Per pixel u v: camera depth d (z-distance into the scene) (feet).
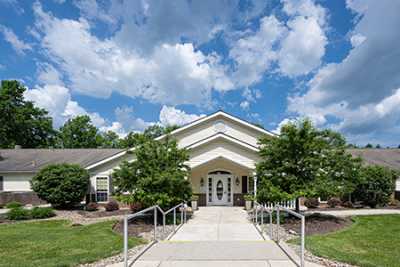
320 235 31.40
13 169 75.00
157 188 41.06
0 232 35.63
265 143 42.29
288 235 32.07
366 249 25.84
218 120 67.87
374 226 37.04
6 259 22.72
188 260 20.98
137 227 37.32
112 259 21.81
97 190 64.44
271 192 37.37
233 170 65.62
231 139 59.52
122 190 43.60
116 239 29.43
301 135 39.60
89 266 20.31
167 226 38.40
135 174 42.39
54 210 56.54
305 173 39.45
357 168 40.32
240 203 64.54
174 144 45.80
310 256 22.20
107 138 191.11
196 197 56.34
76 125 174.09
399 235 31.55
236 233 33.19
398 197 65.87
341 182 39.09
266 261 20.62
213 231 34.47
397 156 80.64
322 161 39.24
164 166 43.29
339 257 21.83
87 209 57.67
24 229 38.24
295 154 39.55
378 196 57.26
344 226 37.19
